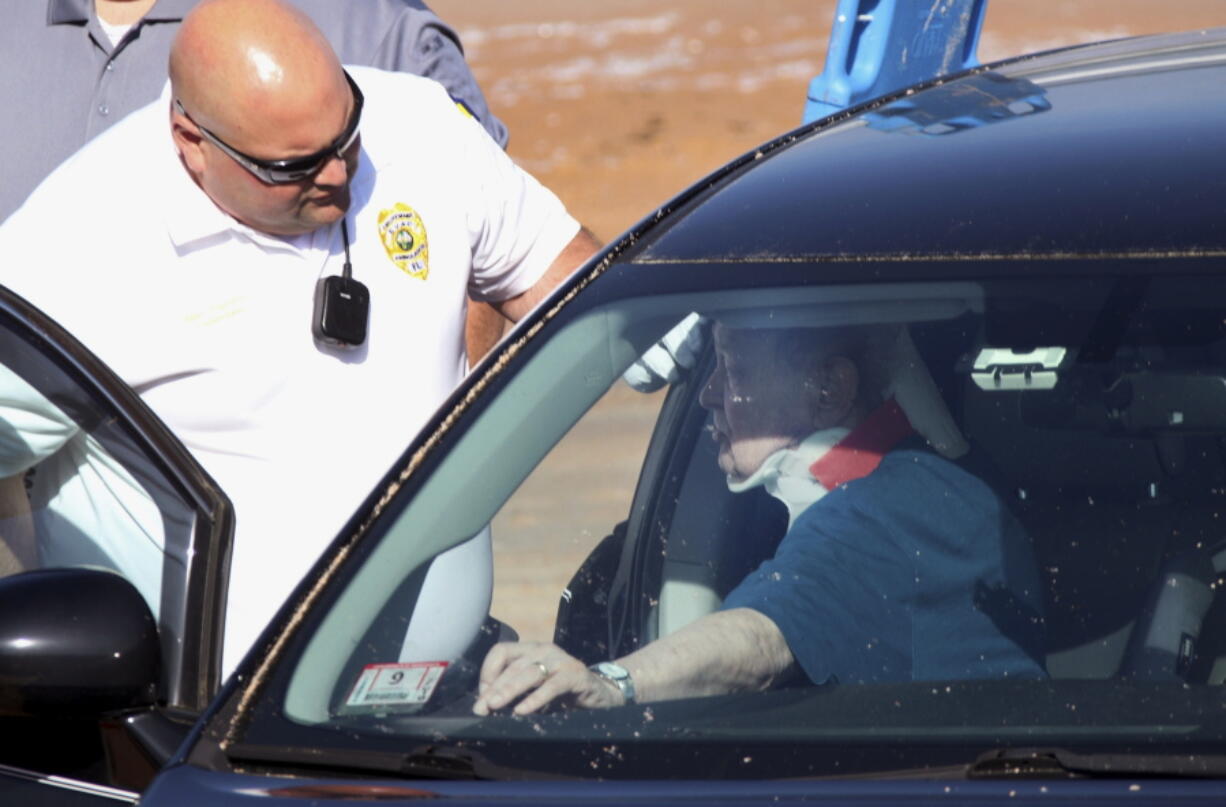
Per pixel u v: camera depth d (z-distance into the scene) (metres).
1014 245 9.27
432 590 8.74
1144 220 9.21
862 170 10.13
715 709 8.10
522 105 93.69
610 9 120.69
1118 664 8.31
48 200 12.37
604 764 7.70
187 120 11.78
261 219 12.08
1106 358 8.89
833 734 7.76
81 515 10.27
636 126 87.38
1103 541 8.61
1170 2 117.25
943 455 9.01
